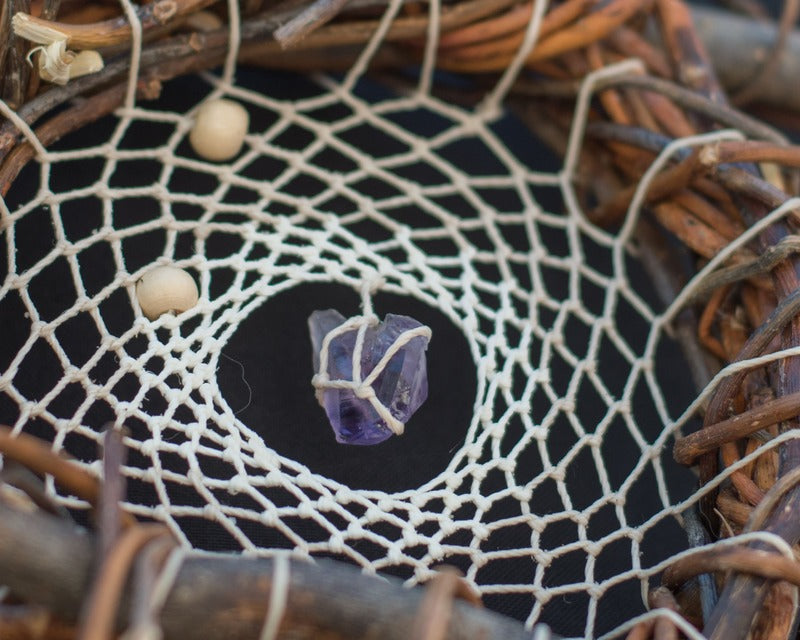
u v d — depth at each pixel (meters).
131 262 0.29
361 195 0.32
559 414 0.30
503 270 0.31
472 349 0.29
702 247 0.29
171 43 0.29
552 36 0.31
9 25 0.26
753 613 0.24
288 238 0.30
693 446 0.26
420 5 0.31
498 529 0.28
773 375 0.27
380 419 0.27
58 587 0.21
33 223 0.29
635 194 0.30
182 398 0.27
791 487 0.25
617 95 0.31
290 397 0.29
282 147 0.32
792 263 0.27
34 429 0.27
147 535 0.22
